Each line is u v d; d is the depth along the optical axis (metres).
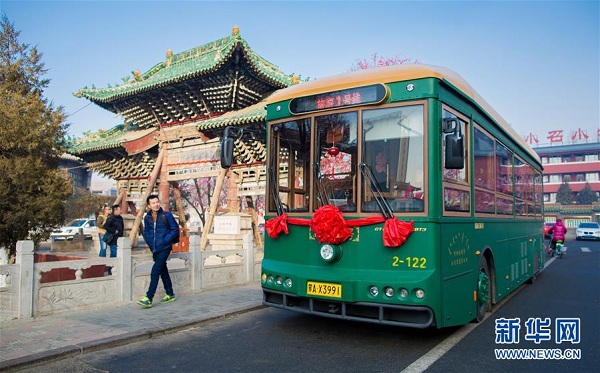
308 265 6.06
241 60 15.10
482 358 5.42
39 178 12.59
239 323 7.30
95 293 7.80
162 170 18.64
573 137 76.00
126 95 18.05
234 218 14.89
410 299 5.22
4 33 17.50
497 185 8.02
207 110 17.22
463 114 6.43
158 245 8.05
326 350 5.76
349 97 5.93
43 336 6.08
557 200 71.06
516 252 9.41
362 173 5.72
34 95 14.70
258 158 15.70
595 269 15.45
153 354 5.66
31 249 6.94
